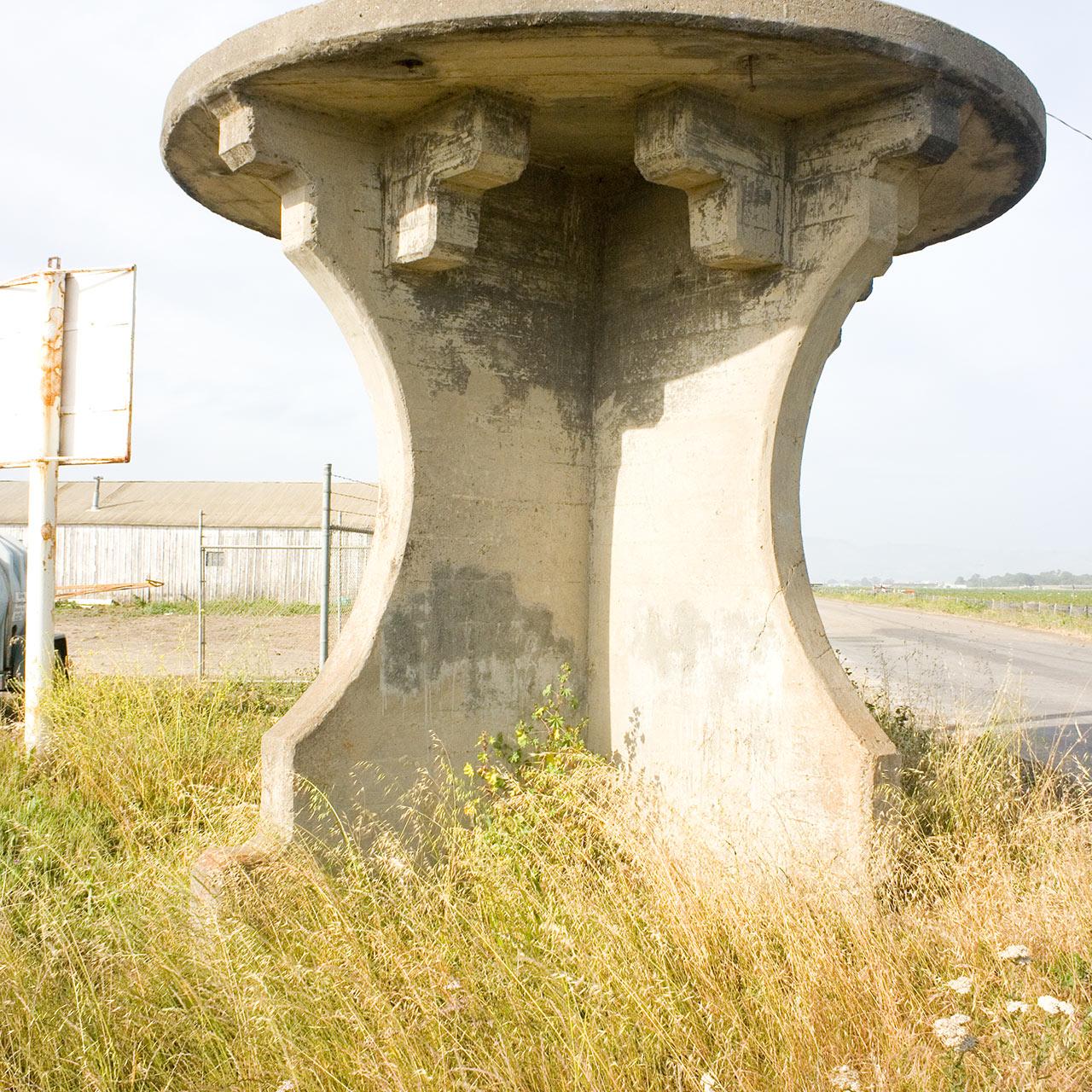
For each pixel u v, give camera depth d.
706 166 4.46
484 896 4.05
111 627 22.77
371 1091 3.01
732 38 3.84
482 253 5.25
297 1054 3.16
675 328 5.24
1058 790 5.60
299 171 4.63
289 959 3.62
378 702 4.78
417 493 4.96
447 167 4.55
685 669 5.06
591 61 4.08
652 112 4.47
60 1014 3.44
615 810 4.50
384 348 4.89
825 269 4.61
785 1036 3.09
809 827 4.41
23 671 8.48
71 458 7.08
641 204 5.47
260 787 5.53
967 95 4.34
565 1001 3.26
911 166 4.52
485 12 3.69
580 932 3.63
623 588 5.43
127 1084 3.24
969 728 6.37
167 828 5.25
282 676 10.48
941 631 24.48
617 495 5.49
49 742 6.61
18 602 8.65
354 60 4.07
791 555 4.75
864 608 40.22
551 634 5.46
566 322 5.55
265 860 4.24
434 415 5.05
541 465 5.44
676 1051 3.10
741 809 4.71
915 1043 3.08
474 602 5.16
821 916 3.62
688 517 5.09
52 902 4.28
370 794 4.72
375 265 4.88
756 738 4.69
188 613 27.88
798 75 4.20
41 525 7.02
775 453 4.73
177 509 35.78
